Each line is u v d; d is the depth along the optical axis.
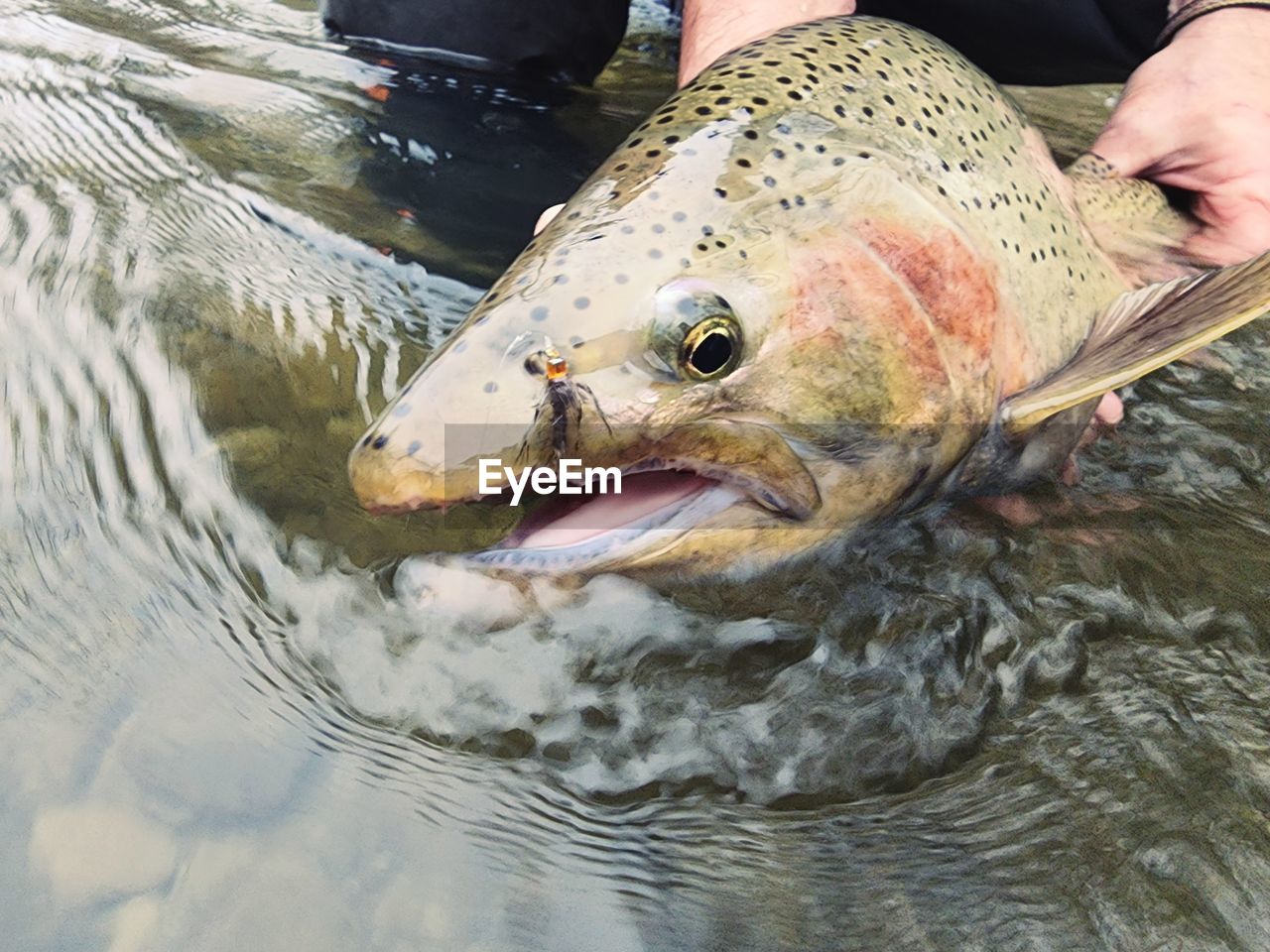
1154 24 0.51
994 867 0.18
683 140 0.25
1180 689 0.22
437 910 0.17
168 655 0.21
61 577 0.23
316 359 0.31
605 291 0.22
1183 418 0.32
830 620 0.24
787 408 0.24
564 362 0.22
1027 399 0.27
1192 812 0.19
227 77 0.52
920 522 0.27
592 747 0.21
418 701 0.21
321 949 0.17
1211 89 0.38
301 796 0.19
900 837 0.19
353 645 0.22
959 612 0.24
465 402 0.21
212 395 0.29
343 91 0.51
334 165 0.44
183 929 0.17
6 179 0.39
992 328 0.27
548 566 0.23
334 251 0.37
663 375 0.22
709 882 0.18
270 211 0.39
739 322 0.23
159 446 0.27
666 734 0.21
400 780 0.20
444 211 0.41
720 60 0.29
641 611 0.23
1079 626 0.24
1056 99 0.65
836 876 0.18
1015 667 0.23
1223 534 0.27
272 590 0.23
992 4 0.52
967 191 0.28
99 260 0.34
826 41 0.29
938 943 0.17
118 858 0.18
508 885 0.18
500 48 0.56
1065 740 0.21
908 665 0.23
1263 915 0.17
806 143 0.25
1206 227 0.40
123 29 0.57
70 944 0.16
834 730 0.21
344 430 0.28
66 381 0.28
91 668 0.21
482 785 0.20
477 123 0.50
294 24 0.60
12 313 0.31
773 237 0.24
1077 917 0.18
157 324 0.31
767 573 0.25
